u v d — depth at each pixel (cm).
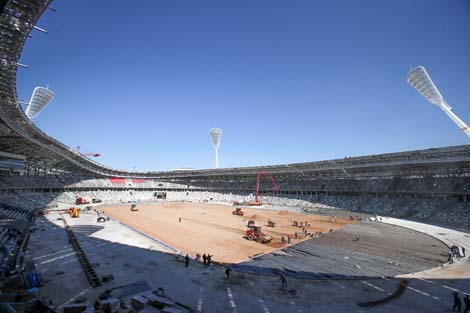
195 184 15250
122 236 4359
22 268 2509
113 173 13712
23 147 7969
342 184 9462
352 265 2869
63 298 1955
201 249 3609
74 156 9656
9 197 7519
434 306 1848
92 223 5681
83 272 2539
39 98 8425
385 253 3372
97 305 1769
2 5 2178
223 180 14588
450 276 2452
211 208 9456
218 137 17538
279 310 1798
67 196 10481
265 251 3525
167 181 15688
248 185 13088
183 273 2544
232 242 4075
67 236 4203
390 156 7188
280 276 2380
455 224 5381
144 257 3098
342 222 6056
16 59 3148
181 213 7919
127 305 1800
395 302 1925
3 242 3381
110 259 2988
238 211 7531
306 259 3119
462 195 6125
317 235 4572
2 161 8319
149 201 12294
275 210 8719
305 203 9762
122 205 10344
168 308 1672
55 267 2675
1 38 2781
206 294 2056
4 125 5462
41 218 6203
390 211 7144
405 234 4581
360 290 2161
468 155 5775
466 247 3572
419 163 6475
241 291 2125
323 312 1770
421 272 2591
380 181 8412
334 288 2203
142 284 2241
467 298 1728
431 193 6800
